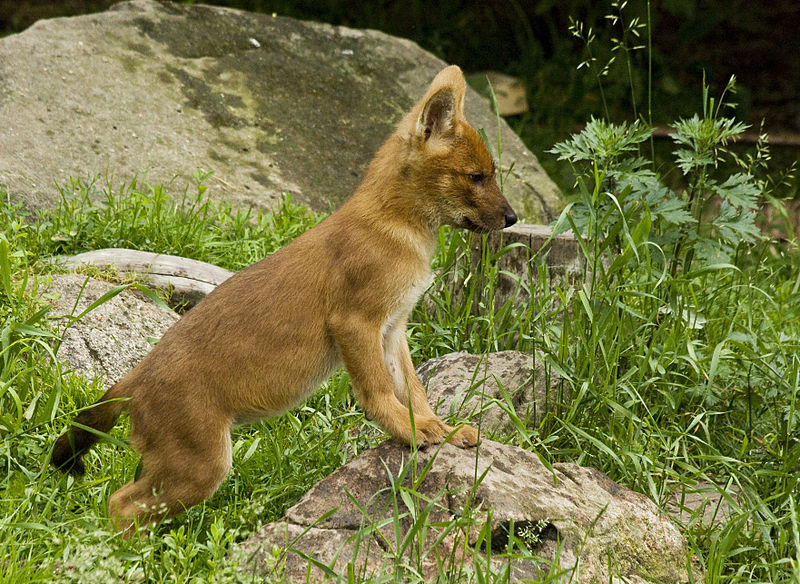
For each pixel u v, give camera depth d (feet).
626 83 72.59
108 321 33.63
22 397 28.53
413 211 27.07
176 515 25.32
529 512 24.64
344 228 26.68
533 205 56.18
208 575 23.02
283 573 22.77
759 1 83.25
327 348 26.68
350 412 31.35
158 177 48.80
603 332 30.60
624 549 25.18
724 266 30.89
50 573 21.97
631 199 33.40
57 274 34.86
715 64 79.92
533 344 31.27
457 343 34.81
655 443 29.96
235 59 59.21
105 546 22.74
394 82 62.69
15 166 44.75
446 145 27.20
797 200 59.72
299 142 55.72
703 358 32.12
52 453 26.48
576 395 30.53
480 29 81.46
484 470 25.57
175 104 54.13
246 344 25.79
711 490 27.84
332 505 25.07
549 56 80.43
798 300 40.22
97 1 82.43
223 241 41.88
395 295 26.40
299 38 62.59
